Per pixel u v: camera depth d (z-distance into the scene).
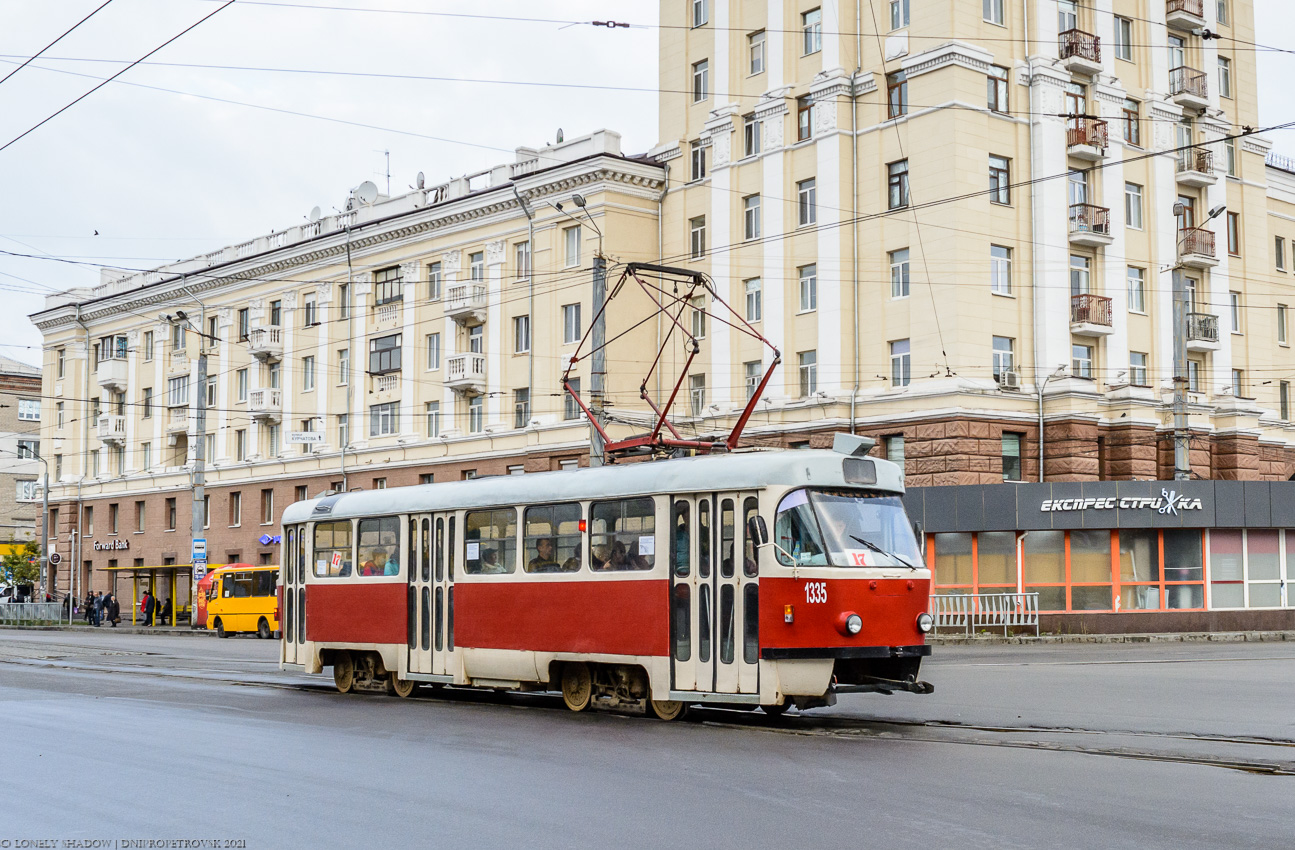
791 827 8.65
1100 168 40.47
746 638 14.23
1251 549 36.19
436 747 12.80
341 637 20.00
